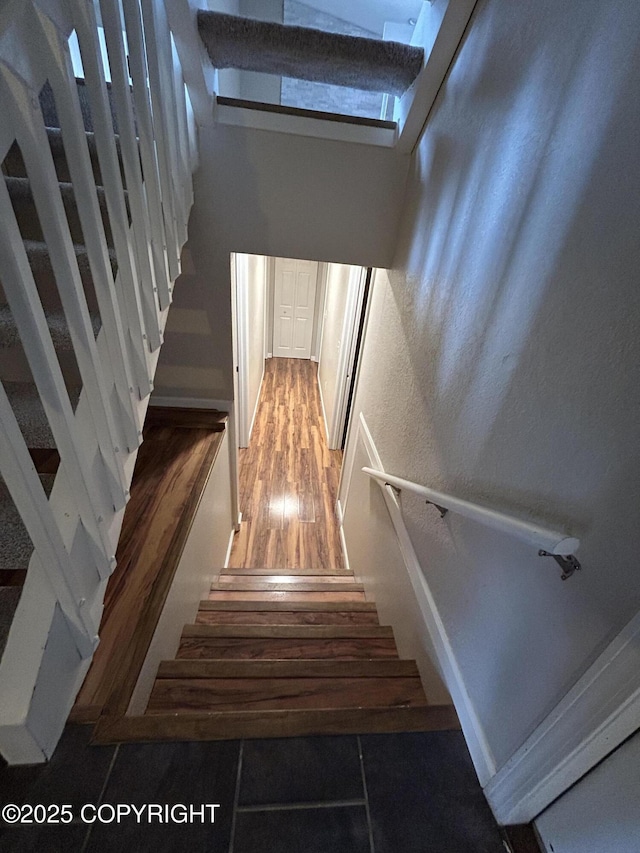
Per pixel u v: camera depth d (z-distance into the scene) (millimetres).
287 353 6973
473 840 827
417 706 1062
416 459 1523
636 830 630
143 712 1134
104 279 839
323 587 2354
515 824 846
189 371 2416
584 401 674
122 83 832
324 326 5605
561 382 734
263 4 3229
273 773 886
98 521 881
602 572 630
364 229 1839
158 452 2211
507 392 918
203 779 862
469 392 1110
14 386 1120
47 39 583
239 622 1891
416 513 1514
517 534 745
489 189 1039
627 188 592
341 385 4090
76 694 959
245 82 3555
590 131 673
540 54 830
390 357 1964
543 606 769
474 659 1020
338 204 1759
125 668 1083
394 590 1729
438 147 1387
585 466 667
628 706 618
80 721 931
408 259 1698
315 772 898
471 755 960
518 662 841
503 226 961
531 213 847
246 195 1713
